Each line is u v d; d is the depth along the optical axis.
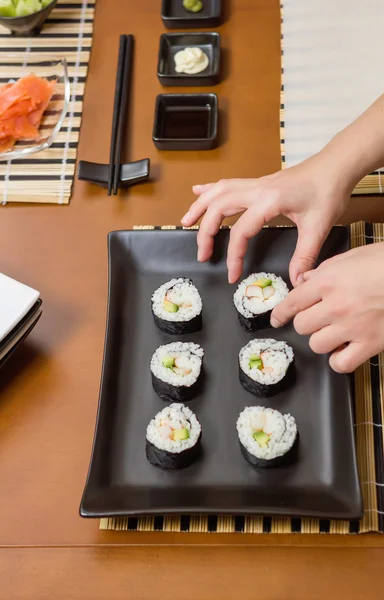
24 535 0.82
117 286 0.93
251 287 0.93
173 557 0.80
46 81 1.09
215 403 0.88
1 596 0.79
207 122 1.07
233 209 0.91
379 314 0.80
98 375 0.91
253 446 0.82
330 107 1.07
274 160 1.04
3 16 1.12
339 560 0.80
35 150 1.05
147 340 0.92
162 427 0.84
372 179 1.00
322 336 0.82
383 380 0.88
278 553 0.80
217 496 0.81
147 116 1.09
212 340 0.91
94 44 1.15
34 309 0.88
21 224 1.01
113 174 1.02
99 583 0.79
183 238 0.95
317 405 0.87
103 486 0.81
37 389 0.90
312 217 0.88
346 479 0.80
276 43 1.14
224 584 0.79
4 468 0.86
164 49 1.12
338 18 1.15
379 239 0.96
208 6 1.17
